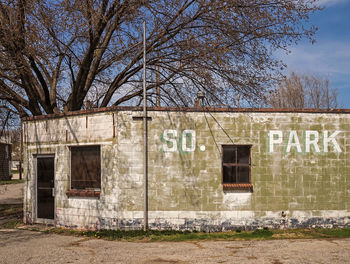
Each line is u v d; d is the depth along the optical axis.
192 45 13.16
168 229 10.52
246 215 10.71
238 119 10.93
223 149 10.97
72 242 9.57
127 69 14.91
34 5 12.31
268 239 9.56
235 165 10.91
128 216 10.45
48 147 12.16
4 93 14.35
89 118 11.16
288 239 9.53
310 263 7.23
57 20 12.26
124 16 13.59
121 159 10.54
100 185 10.95
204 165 10.77
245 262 7.38
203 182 10.73
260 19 13.15
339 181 11.06
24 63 13.00
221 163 10.80
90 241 9.62
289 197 10.88
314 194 10.95
